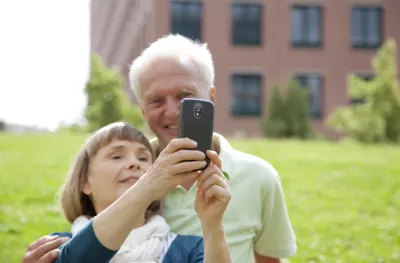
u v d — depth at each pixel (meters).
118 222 1.77
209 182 1.82
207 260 1.91
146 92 2.57
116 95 17.61
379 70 16.52
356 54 21.86
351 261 4.96
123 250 2.17
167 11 20.70
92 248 1.78
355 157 11.02
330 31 21.77
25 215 5.87
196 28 21.02
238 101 21.23
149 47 2.65
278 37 21.50
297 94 18.52
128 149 2.33
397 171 9.41
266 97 21.28
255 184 2.57
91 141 2.38
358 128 15.84
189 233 2.48
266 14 21.44
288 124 18.31
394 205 7.21
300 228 6.01
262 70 21.34
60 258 1.85
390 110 16.12
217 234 1.91
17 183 7.50
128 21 28.98
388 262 4.99
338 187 8.14
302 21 21.69
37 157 9.74
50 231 5.30
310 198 7.45
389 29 21.95
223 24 21.11
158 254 2.24
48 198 6.67
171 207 2.54
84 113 17.67
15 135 13.65
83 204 2.44
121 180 2.29
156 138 2.84
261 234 2.66
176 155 1.76
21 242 4.94
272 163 9.72
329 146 12.83
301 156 10.72
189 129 1.83
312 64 21.64
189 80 2.52
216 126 21.02
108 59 41.16
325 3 21.70
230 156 2.60
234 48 21.22
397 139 16.08
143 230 2.25
